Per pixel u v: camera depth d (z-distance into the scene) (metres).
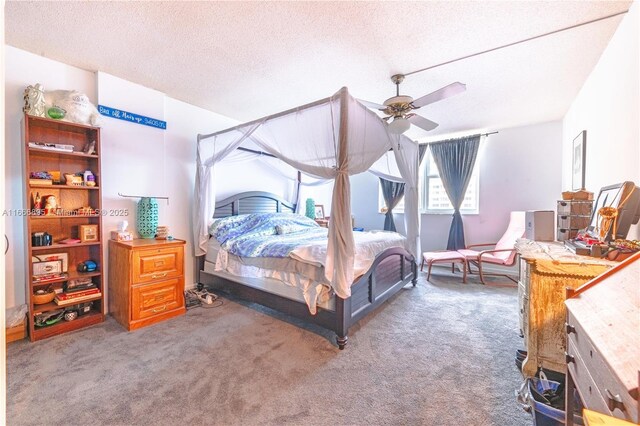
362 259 2.71
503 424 1.53
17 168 2.50
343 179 2.28
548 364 1.67
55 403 1.66
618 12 2.00
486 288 3.92
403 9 1.95
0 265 0.58
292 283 2.60
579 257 1.71
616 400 0.78
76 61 2.70
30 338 2.37
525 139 4.54
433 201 5.45
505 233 4.47
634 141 1.95
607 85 2.41
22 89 2.51
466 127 4.64
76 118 2.61
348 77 2.95
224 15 2.03
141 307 2.67
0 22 0.56
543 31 2.19
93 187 2.68
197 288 3.63
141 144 3.23
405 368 2.04
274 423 1.54
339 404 1.68
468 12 1.98
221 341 2.40
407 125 2.66
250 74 2.91
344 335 2.30
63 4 1.93
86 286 2.75
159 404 1.67
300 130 2.52
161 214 3.44
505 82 3.04
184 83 3.14
